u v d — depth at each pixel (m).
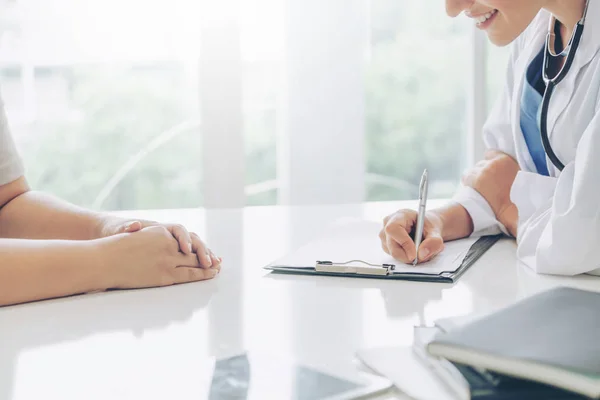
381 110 2.75
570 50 1.08
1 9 2.63
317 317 0.77
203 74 2.54
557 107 1.12
